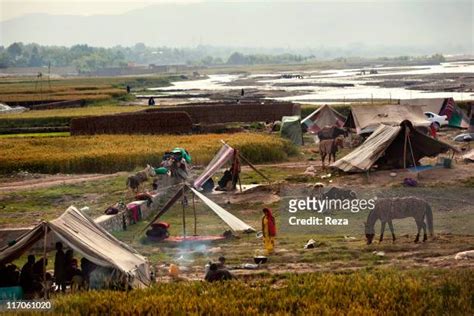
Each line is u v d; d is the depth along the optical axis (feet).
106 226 130.62
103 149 219.82
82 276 96.22
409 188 153.99
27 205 165.27
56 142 241.35
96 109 376.07
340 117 271.28
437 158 187.42
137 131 273.13
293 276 96.17
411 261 102.94
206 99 471.62
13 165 205.36
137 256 100.53
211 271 98.37
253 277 99.25
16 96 475.72
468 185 156.97
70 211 101.96
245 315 82.53
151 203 151.33
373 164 173.88
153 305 84.99
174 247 123.03
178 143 228.63
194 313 82.43
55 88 580.71
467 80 609.42
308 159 213.46
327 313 81.35
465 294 85.05
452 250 107.34
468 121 269.03
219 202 156.76
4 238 125.70
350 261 105.40
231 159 168.45
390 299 84.64
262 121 305.73
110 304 86.22
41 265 99.40
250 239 125.39
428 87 531.91
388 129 180.24
